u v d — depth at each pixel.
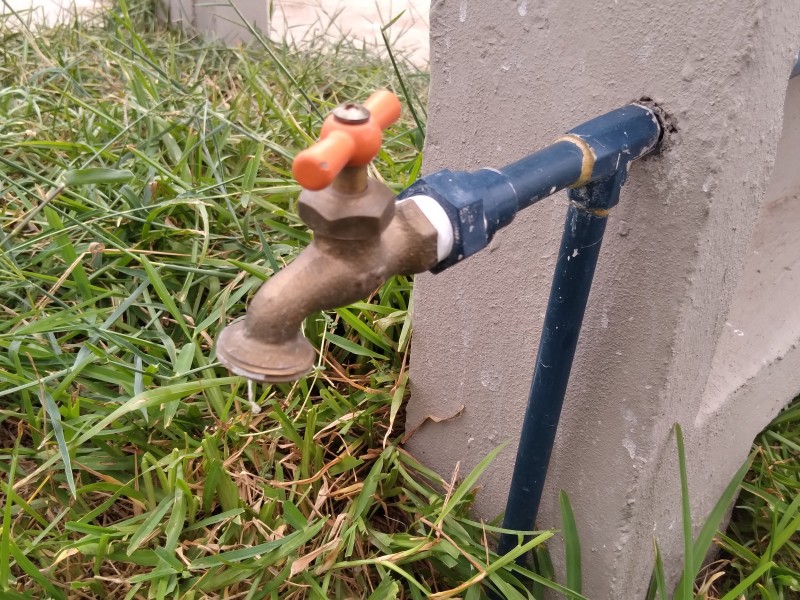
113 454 0.94
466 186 0.50
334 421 0.97
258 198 1.18
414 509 0.94
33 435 0.94
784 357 0.97
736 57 0.55
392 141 1.41
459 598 0.87
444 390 0.93
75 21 1.91
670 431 0.76
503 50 0.68
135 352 0.98
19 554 0.76
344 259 0.46
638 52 0.59
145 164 1.30
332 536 0.89
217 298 1.11
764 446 1.12
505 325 0.81
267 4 2.12
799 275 1.07
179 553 0.81
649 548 0.87
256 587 0.81
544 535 0.77
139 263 1.16
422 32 2.52
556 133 0.68
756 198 0.66
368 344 1.09
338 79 1.85
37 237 1.06
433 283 0.87
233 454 0.92
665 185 0.62
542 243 0.73
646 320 0.68
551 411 0.72
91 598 0.84
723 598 0.83
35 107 1.38
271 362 0.45
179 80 1.68
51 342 0.98
